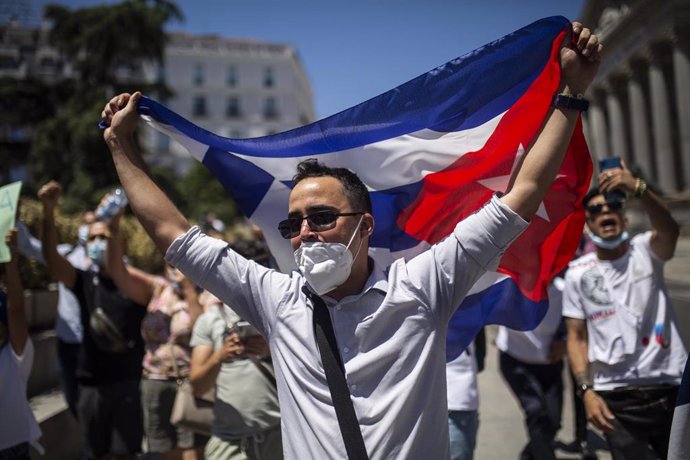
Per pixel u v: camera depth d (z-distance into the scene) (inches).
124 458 160.7
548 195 86.5
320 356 63.9
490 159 85.0
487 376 300.2
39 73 1808.6
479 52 79.7
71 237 293.7
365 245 70.9
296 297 69.0
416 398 63.0
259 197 94.1
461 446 127.0
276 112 2758.4
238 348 114.8
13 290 119.5
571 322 131.5
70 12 1204.5
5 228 120.5
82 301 162.7
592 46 69.7
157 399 155.5
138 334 164.6
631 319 120.6
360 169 89.7
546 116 72.7
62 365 189.8
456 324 89.0
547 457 159.3
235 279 71.0
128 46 1183.6
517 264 87.7
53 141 1116.5
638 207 711.1
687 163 901.2
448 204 88.4
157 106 81.2
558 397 166.9
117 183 1048.8
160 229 73.0
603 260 128.0
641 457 119.2
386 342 64.0
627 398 119.1
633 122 1093.8
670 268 415.2
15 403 116.8
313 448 62.1
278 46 2792.8
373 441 60.6
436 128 85.4
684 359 119.6
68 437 197.9
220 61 2716.5
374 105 83.7
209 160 90.7
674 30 908.0
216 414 120.0
